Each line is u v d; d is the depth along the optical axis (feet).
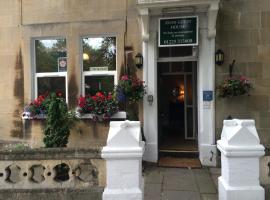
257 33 25.16
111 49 27.91
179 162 26.22
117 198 15.37
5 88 29.14
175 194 19.57
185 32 25.57
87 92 28.25
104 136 27.20
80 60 27.96
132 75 26.89
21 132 28.76
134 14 26.84
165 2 24.31
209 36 25.20
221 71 25.52
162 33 25.85
